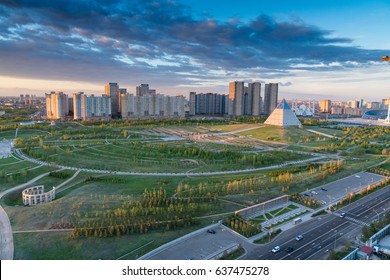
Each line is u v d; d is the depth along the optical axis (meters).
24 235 110.69
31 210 129.38
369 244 103.00
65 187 164.00
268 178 176.38
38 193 152.25
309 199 146.38
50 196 147.12
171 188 157.00
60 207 130.12
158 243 106.25
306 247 106.81
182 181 170.25
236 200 142.25
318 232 117.88
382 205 144.12
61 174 180.12
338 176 186.00
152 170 195.50
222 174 189.50
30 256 99.19
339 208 140.50
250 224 118.19
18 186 164.38
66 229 113.62
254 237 112.44
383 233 112.25
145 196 138.62
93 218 120.31
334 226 123.00
